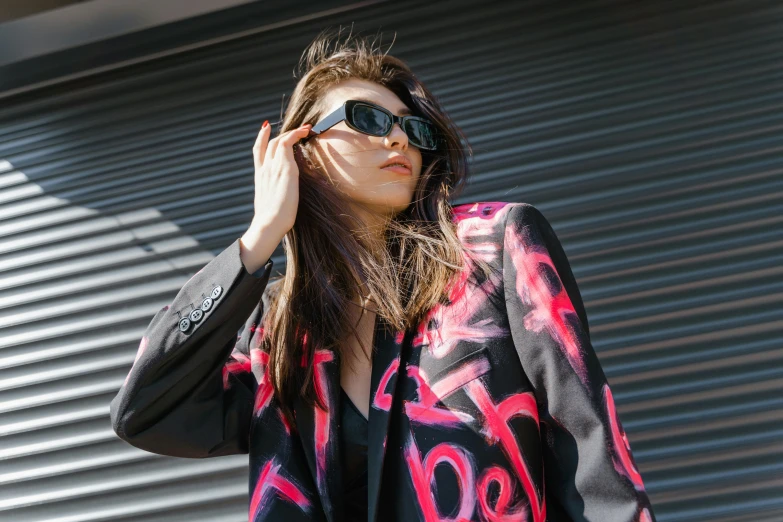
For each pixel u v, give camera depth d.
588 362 1.14
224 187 2.96
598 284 2.43
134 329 2.77
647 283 2.39
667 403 2.21
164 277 2.84
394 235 1.46
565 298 1.22
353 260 1.42
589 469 1.05
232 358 1.58
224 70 3.21
